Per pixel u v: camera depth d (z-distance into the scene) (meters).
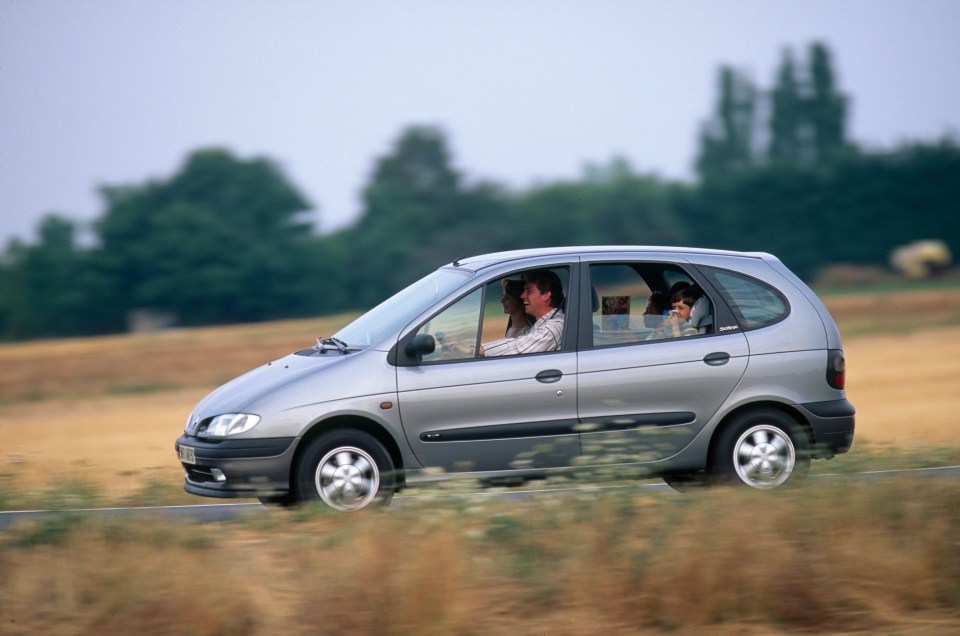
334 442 29.42
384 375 29.83
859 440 38.88
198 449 29.81
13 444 67.81
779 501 25.09
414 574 20.89
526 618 20.95
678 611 21.09
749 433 31.53
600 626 20.77
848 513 24.38
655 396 30.97
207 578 21.58
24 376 133.75
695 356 31.34
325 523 26.12
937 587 21.81
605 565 22.28
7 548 25.12
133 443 67.69
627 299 32.19
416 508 24.88
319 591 21.30
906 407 75.50
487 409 30.09
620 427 30.73
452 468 30.00
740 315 32.09
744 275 32.56
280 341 171.62
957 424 63.09
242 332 197.62
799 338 32.06
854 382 94.69
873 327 167.12
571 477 30.00
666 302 32.66
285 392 29.55
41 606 21.52
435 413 29.86
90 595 21.75
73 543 24.58
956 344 133.62
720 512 24.34
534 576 22.02
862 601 21.48
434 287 32.19
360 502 29.53
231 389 31.08
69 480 36.22
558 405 30.45
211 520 29.62
